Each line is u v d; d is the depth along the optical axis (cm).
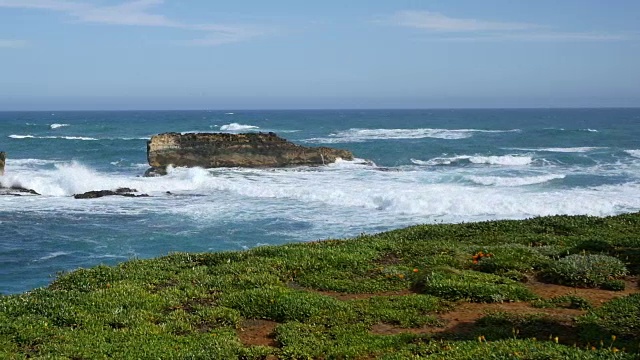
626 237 1723
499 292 1252
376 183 4356
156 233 2958
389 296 1265
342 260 1519
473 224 2045
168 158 5391
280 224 3108
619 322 1044
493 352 888
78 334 1042
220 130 11662
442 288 1274
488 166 5697
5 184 4241
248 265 1480
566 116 19700
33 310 1151
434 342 977
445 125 13100
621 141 8069
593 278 1339
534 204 3338
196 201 3847
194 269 1465
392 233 1945
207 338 1043
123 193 4106
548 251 1589
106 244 2766
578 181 4397
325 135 9762
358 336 1037
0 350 965
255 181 4528
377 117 18850
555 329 1030
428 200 3428
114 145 7819
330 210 3466
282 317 1167
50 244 2767
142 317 1137
